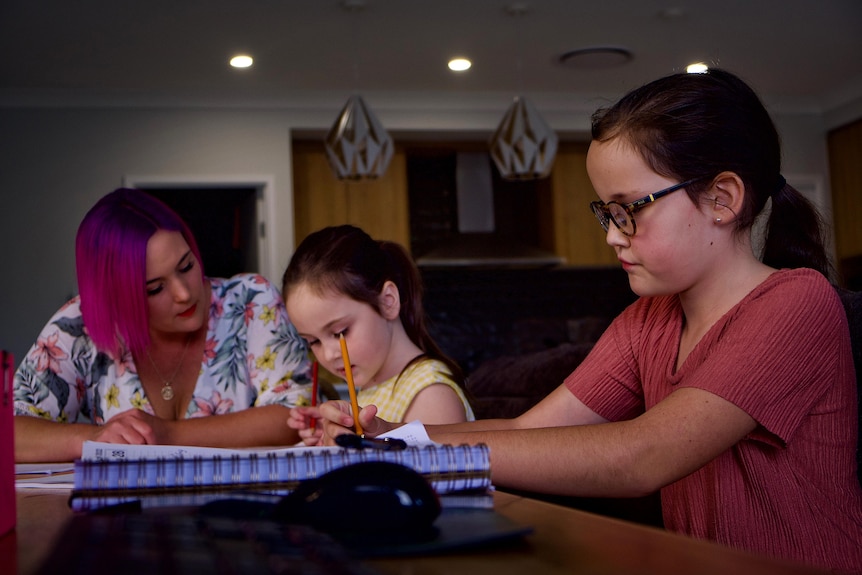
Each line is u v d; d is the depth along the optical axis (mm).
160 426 1418
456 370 1496
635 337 1104
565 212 5766
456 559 471
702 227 919
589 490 798
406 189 5543
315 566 396
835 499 902
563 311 6035
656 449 800
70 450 1393
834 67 5047
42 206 4871
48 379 1644
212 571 390
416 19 4074
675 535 527
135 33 4125
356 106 4027
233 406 1716
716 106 917
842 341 911
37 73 4621
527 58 4703
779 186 1034
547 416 1128
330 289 1338
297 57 4555
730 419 834
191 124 5055
